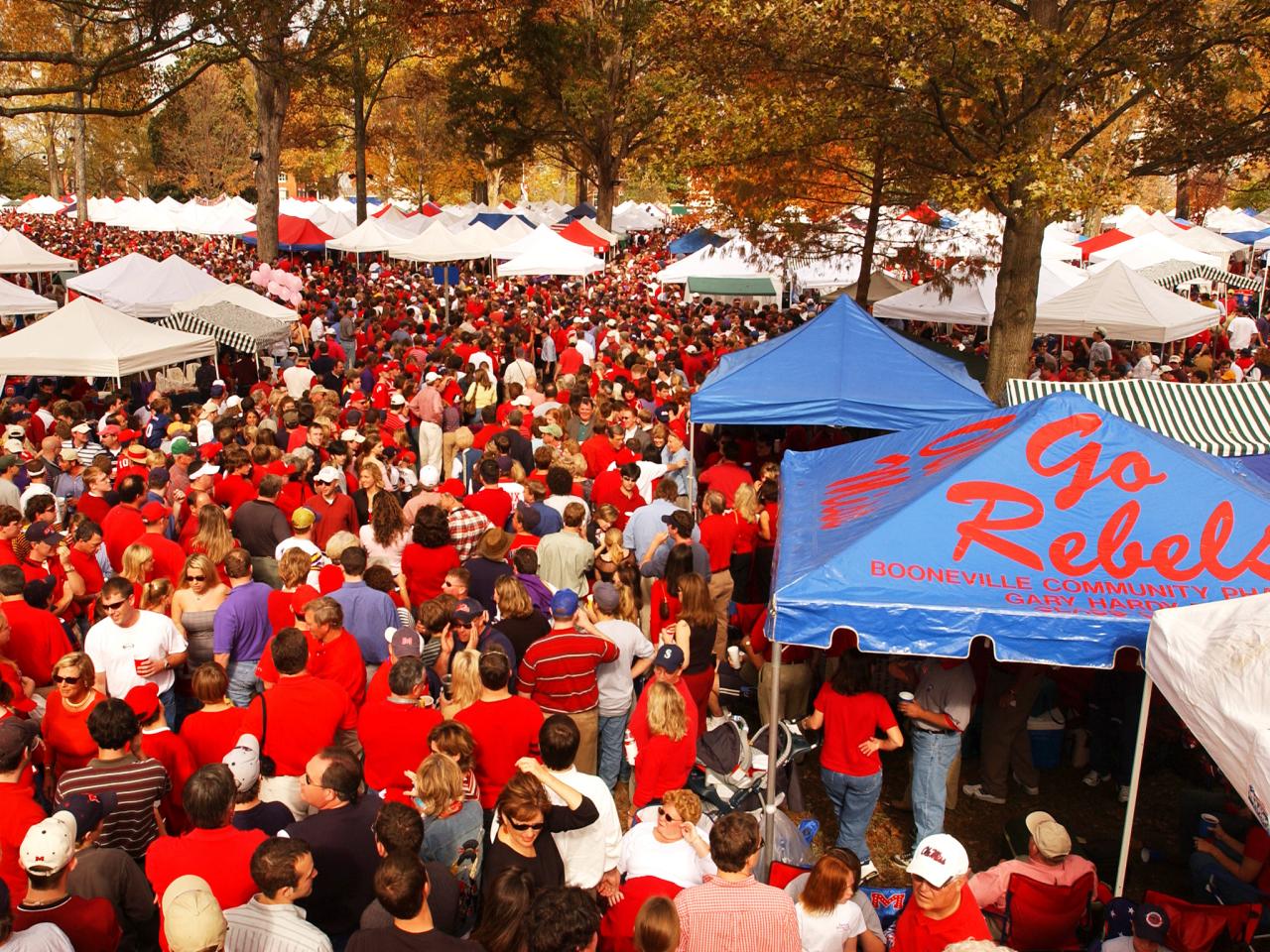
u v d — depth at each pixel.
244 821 4.54
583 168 43.47
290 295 24.03
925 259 17.89
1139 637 5.02
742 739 6.08
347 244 34.44
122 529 8.23
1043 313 18.52
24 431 10.98
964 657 5.19
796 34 12.76
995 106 13.16
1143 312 17.97
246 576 6.63
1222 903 5.35
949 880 4.04
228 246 51.19
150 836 4.83
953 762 6.66
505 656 5.35
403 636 5.77
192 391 16.47
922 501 5.72
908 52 12.10
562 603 5.99
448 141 55.97
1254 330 23.03
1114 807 6.94
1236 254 39.03
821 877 4.22
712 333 21.11
